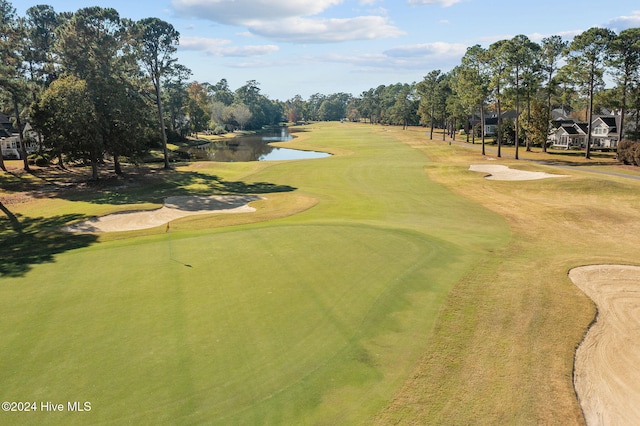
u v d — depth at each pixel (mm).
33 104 42750
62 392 8758
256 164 57844
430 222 25891
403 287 14305
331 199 34062
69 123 41188
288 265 16219
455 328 11742
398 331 11523
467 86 65750
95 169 44906
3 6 46281
